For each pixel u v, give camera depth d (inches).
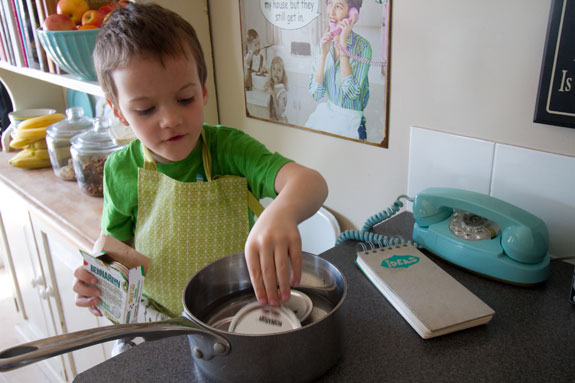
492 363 24.0
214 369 22.3
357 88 43.4
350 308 28.8
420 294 28.2
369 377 23.4
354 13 41.2
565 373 23.1
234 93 57.1
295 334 21.0
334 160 48.6
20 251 72.7
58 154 64.7
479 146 36.3
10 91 80.7
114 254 32.4
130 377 24.0
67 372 69.6
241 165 36.8
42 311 72.6
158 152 33.0
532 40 31.6
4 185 66.7
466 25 34.5
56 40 52.7
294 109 50.3
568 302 28.7
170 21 31.5
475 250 31.5
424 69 38.0
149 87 29.5
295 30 46.8
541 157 33.1
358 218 48.8
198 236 37.8
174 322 21.4
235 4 52.2
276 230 24.2
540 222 30.1
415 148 40.6
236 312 27.1
